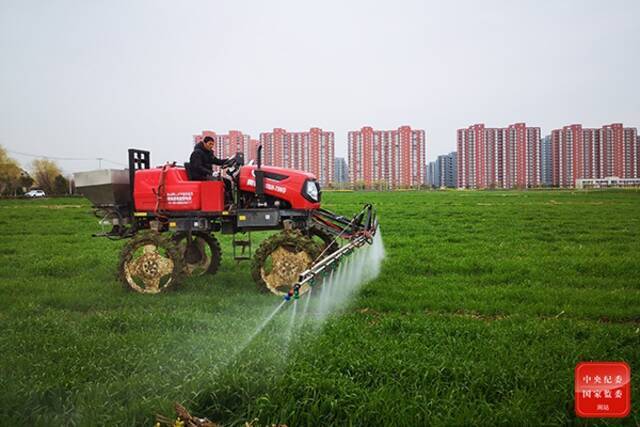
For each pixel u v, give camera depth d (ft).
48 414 15.97
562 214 97.91
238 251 49.44
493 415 15.21
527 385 17.08
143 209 33.58
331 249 33.94
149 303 29.12
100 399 16.26
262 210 32.42
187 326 24.08
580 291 30.89
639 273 36.47
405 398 16.30
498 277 35.27
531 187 412.57
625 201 150.41
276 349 20.11
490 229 69.87
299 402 16.08
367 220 33.60
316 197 33.63
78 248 54.19
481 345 20.45
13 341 21.76
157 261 31.78
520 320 24.70
